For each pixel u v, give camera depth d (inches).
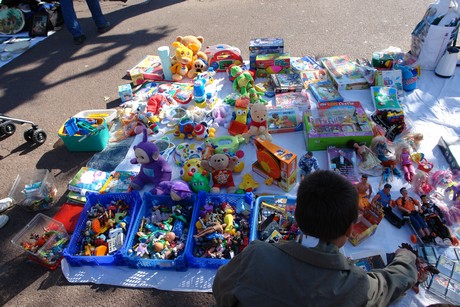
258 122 142.9
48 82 212.7
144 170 131.6
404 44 207.0
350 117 146.6
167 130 161.3
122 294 106.0
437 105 159.3
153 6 289.4
